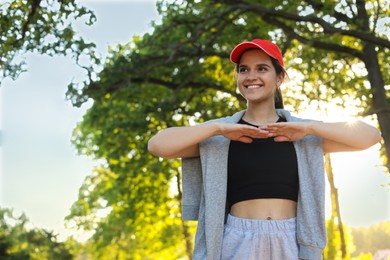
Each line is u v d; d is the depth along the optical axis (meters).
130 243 26.92
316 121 3.24
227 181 3.31
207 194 3.28
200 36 14.37
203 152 3.31
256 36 14.17
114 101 18.48
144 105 17.52
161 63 15.23
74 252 29.22
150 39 15.97
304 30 13.16
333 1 12.13
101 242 24.55
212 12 13.98
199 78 16.33
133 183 20.39
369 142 3.25
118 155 18.72
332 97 12.65
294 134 3.18
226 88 15.86
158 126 18.14
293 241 3.21
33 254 28.22
